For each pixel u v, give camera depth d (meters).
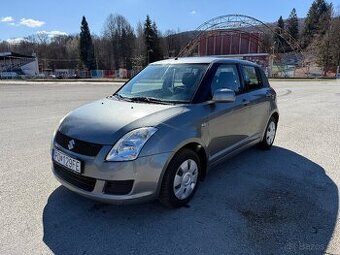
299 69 60.78
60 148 3.35
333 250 2.79
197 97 3.79
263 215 3.38
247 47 66.75
